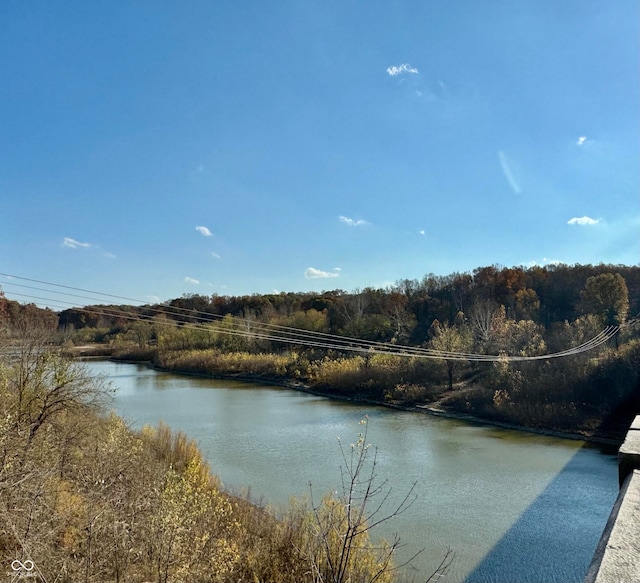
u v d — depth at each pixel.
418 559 13.40
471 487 19.22
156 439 19.48
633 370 30.94
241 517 12.90
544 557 13.52
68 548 8.45
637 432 3.16
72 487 11.41
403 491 18.72
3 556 7.46
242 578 9.38
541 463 22.58
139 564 8.59
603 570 1.58
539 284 63.75
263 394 44.31
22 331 16.84
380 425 31.22
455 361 40.53
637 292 60.81
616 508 2.12
